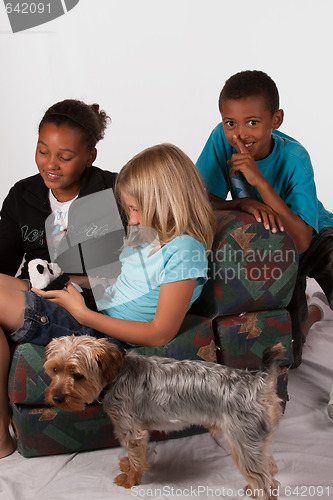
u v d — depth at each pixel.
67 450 1.93
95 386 1.66
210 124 5.29
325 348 2.74
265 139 2.29
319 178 5.21
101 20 5.14
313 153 5.41
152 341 1.90
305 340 2.72
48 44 5.17
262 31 5.20
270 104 2.25
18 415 1.86
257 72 2.31
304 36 5.24
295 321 2.45
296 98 5.38
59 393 1.61
